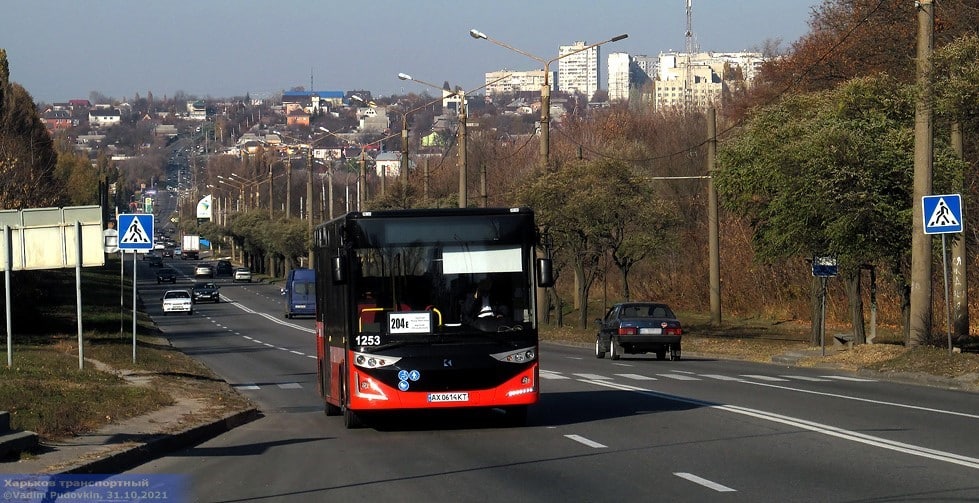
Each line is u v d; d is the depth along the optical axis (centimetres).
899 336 4681
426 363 1703
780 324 5981
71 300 6944
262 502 1179
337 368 1880
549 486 1225
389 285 1725
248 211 15300
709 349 4272
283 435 1812
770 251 3750
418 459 1479
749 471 1285
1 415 1452
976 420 1752
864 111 3447
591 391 2436
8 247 2677
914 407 1962
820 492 1137
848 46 6084
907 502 1066
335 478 1331
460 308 1725
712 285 5591
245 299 10400
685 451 1465
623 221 5081
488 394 1714
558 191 5038
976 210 4222
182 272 15450
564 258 5800
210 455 1581
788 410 1938
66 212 2723
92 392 2156
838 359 3206
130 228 3031
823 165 3225
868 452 1411
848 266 3378
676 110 10306
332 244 1889
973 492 1112
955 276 3491
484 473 1337
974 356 2611
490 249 1748
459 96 5325
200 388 2562
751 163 3731
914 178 2844
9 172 4944
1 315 4416
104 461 1412
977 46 2486
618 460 1405
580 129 10938
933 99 2539
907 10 5734
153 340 4819
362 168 8562
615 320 3750
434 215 1747
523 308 1744
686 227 7469
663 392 2369
